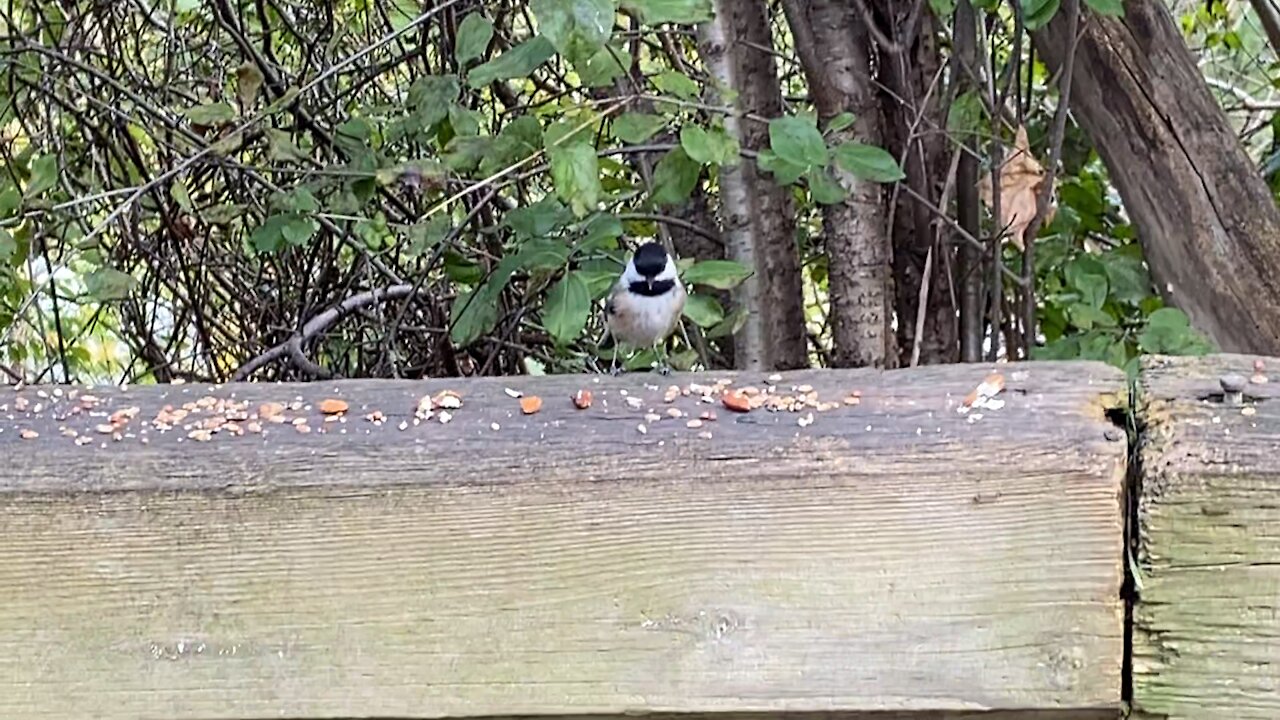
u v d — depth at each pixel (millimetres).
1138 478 1205
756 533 1228
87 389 1483
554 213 2479
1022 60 3348
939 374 1388
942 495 1208
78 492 1274
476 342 3250
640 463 1256
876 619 1205
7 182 3170
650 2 2109
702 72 3055
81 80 3596
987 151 3195
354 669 1255
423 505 1260
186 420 1388
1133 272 2961
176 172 2582
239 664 1262
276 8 3498
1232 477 1157
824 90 2867
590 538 1245
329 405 1411
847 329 2947
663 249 2789
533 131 2477
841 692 1204
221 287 3812
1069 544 1180
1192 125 2631
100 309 3633
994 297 2930
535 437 1308
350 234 2959
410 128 2660
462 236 3102
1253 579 1153
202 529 1270
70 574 1271
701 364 3049
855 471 1224
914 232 3121
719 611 1224
